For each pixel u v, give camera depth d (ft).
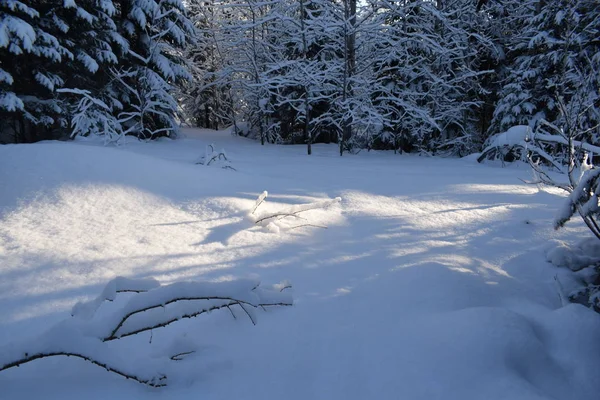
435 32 41.70
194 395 4.95
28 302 6.93
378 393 5.06
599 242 10.39
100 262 8.58
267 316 6.76
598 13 34.60
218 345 5.95
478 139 54.44
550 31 38.27
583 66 35.17
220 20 50.57
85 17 32.99
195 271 8.40
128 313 5.27
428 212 13.32
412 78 42.27
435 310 7.08
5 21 28.30
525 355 5.86
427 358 5.63
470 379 5.25
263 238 10.37
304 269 8.70
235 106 62.03
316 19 36.88
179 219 11.32
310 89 40.68
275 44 48.39
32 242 9.30
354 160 30.45
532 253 10.22
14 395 4.82
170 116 43.78
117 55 39.34
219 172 16.89
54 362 5.49
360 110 38.60
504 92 43.68
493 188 17.08
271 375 5.34
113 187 12.67
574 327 6.63
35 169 12.85
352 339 6.14
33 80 33.17
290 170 21.66
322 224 11.70
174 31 42.98
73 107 34.73
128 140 35.58
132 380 5.19
